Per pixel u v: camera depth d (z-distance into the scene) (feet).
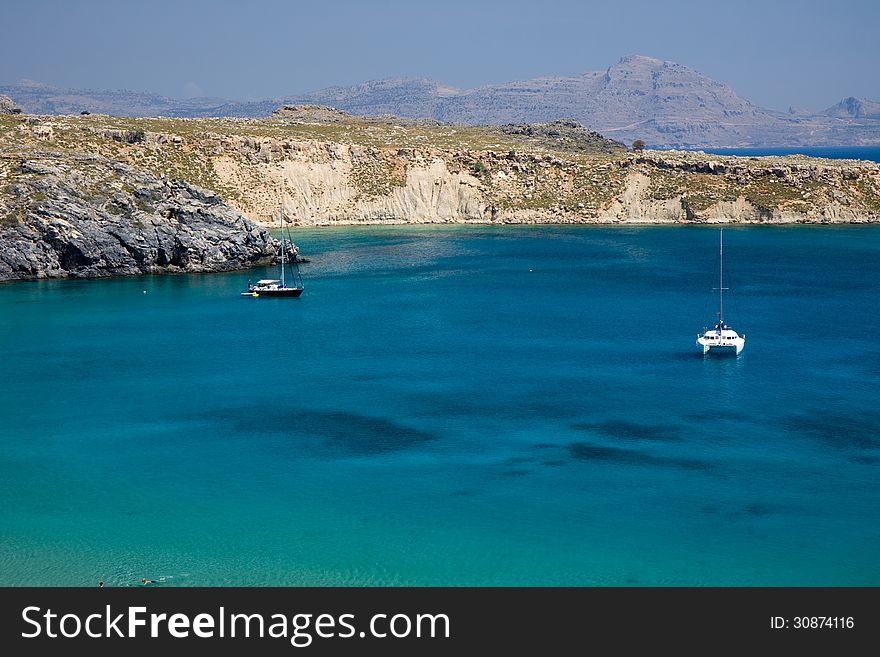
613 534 244.42
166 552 235.81
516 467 288.51
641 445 306.35
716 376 384.68
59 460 296.30
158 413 341.62
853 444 306.55
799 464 289.94
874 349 427.74
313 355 422.41
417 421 330.75
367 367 401.90
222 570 227.40
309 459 295.89
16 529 248.32
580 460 293.64
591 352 425.28
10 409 346.95
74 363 410.11
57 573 226.17
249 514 256.73
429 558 232.73
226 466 290.76
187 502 264.93
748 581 222.28
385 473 284.20
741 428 321.73
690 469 286.46
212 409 345.72
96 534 245.45
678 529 247.50
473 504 262.26
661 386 370.94
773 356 416.67
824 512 257.34
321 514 256.73
